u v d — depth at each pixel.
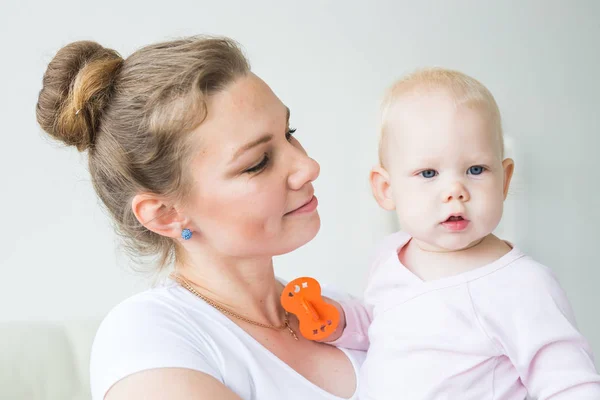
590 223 3.38
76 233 2.77
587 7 3.26
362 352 1.40
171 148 1.20
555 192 3.35
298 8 2.93
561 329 1.15
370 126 3.02
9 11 2.66
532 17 3.22
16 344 1.80
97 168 1.31
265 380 1.20
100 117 1.27
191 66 1.19
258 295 1.35
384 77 3.02
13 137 2.70
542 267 1.23
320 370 1.30
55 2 2.69
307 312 1.33
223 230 1.24
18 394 1.72
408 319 1.26
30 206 2.73
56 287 2.77
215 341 1.21
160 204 1.25
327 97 3.00
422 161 1.25
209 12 2.85
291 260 3.07
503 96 3.24
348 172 3.04
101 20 2.74
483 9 3.14
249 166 1.21
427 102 1.28
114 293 2.80
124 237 1.37
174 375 1.08
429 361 1.22
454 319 1.21
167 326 1.18
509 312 1.18
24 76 2.69
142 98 1.20
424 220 1.26
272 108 1.25
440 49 3.10
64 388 1.77
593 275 3.41
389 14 3.01
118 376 1.10
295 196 1.27
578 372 1.12
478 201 1.23
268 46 2.93
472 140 1.24
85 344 1.87
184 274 1.35
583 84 3.31
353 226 3.06
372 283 1.38
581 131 3.33
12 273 2.74
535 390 1.16
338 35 2.98
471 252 1.27
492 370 1.20
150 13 2.78
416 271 1.31
